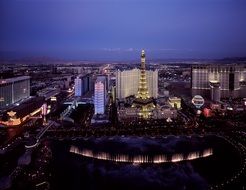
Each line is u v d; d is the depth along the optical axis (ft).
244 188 640.17
